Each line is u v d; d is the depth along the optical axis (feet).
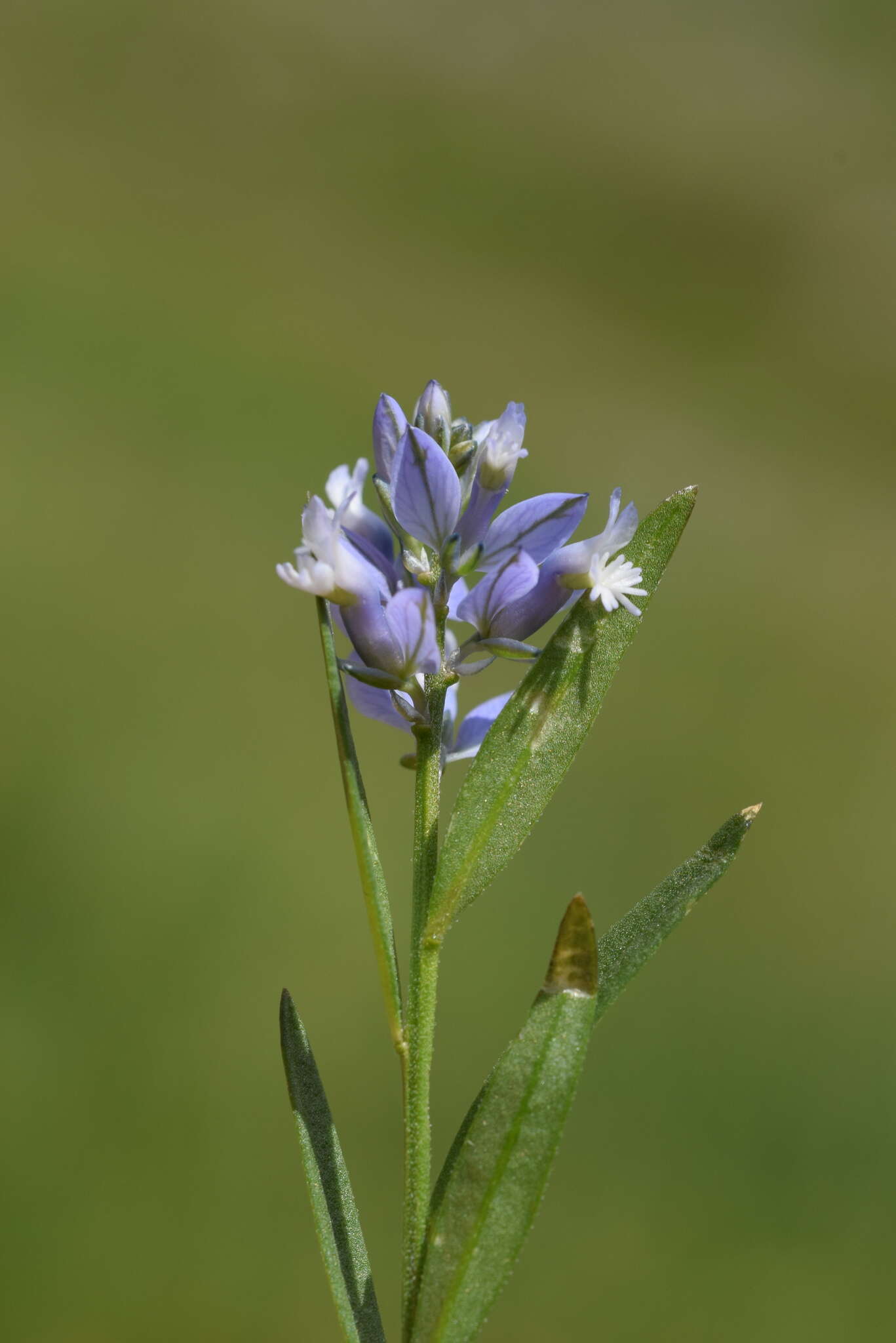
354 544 0.64
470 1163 0.62
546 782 0.63
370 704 0.64
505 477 0.64
